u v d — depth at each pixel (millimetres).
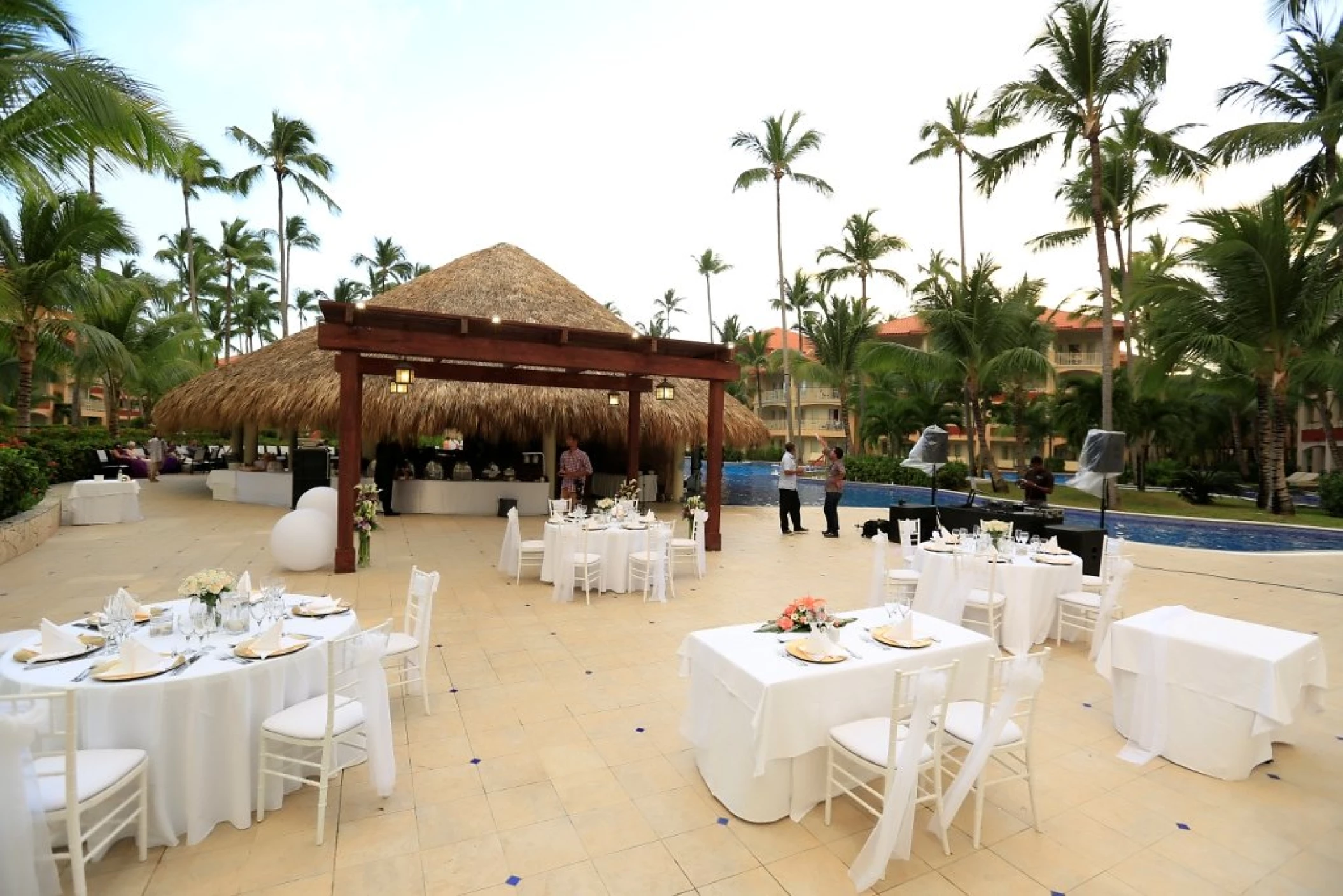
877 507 18781
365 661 3262
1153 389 17656
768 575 9109
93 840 2934
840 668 3361
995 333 21953
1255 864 3057
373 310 8195
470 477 15156
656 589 7609
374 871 2873
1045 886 2875
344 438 8516
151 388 25750
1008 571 6203
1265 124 14844
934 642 3832
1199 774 3885
